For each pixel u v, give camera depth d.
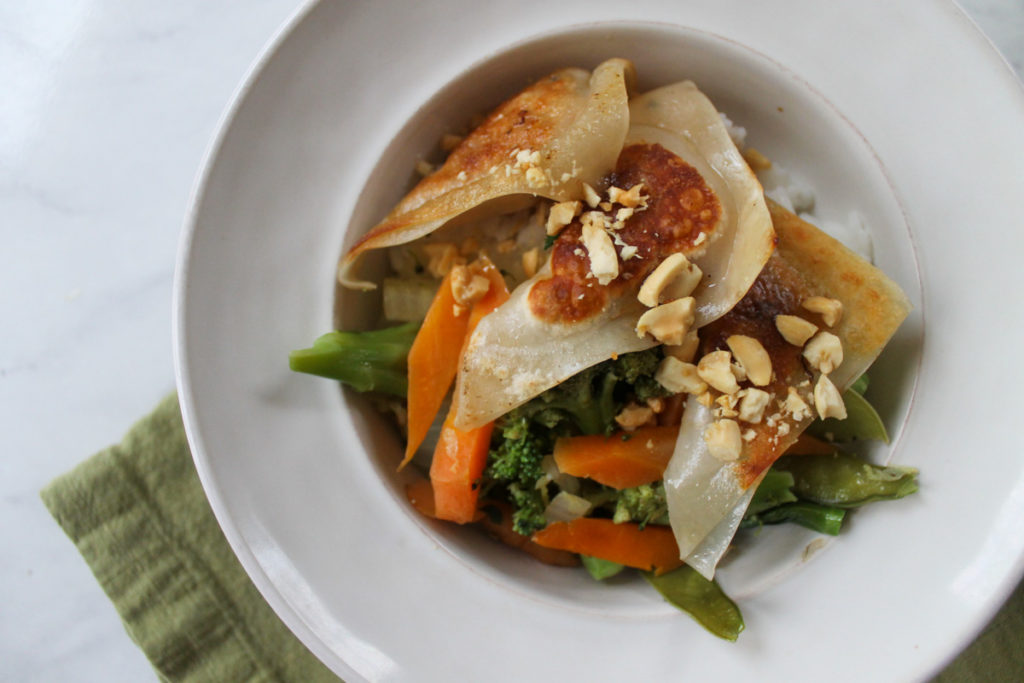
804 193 0.44
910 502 0.40
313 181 0.42
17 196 0.50
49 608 0.48
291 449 0.42
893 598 0.40
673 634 0.41
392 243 0.41
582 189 0.40
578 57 0.42
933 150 0.41
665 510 0.42
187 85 0.50
